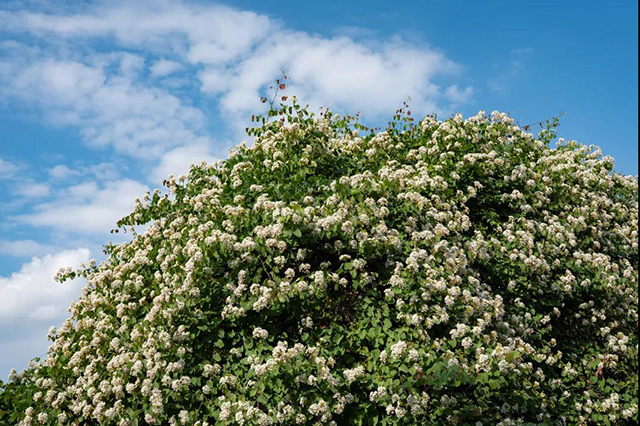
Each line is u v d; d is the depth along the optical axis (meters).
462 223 6.73
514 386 5.61
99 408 5.75
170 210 8.16
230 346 5.82
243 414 5.02
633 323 7.68
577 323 7.52
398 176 6.79
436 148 7.80
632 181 9.52
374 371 5.24
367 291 5.87
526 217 8.01
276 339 5.86
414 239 6.12
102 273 7.19
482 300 5.91
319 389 5.07
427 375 4.98
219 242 5.78
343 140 8.44
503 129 8.95
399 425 5.04
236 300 5.73
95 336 6.43
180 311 5.77
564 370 6.61
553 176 8.54
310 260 6.26
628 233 8.74
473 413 5.16
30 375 7.62
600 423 6.36
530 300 7.11
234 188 7.11
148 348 5.84
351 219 5.92
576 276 7.55
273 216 5.91
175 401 5.55
